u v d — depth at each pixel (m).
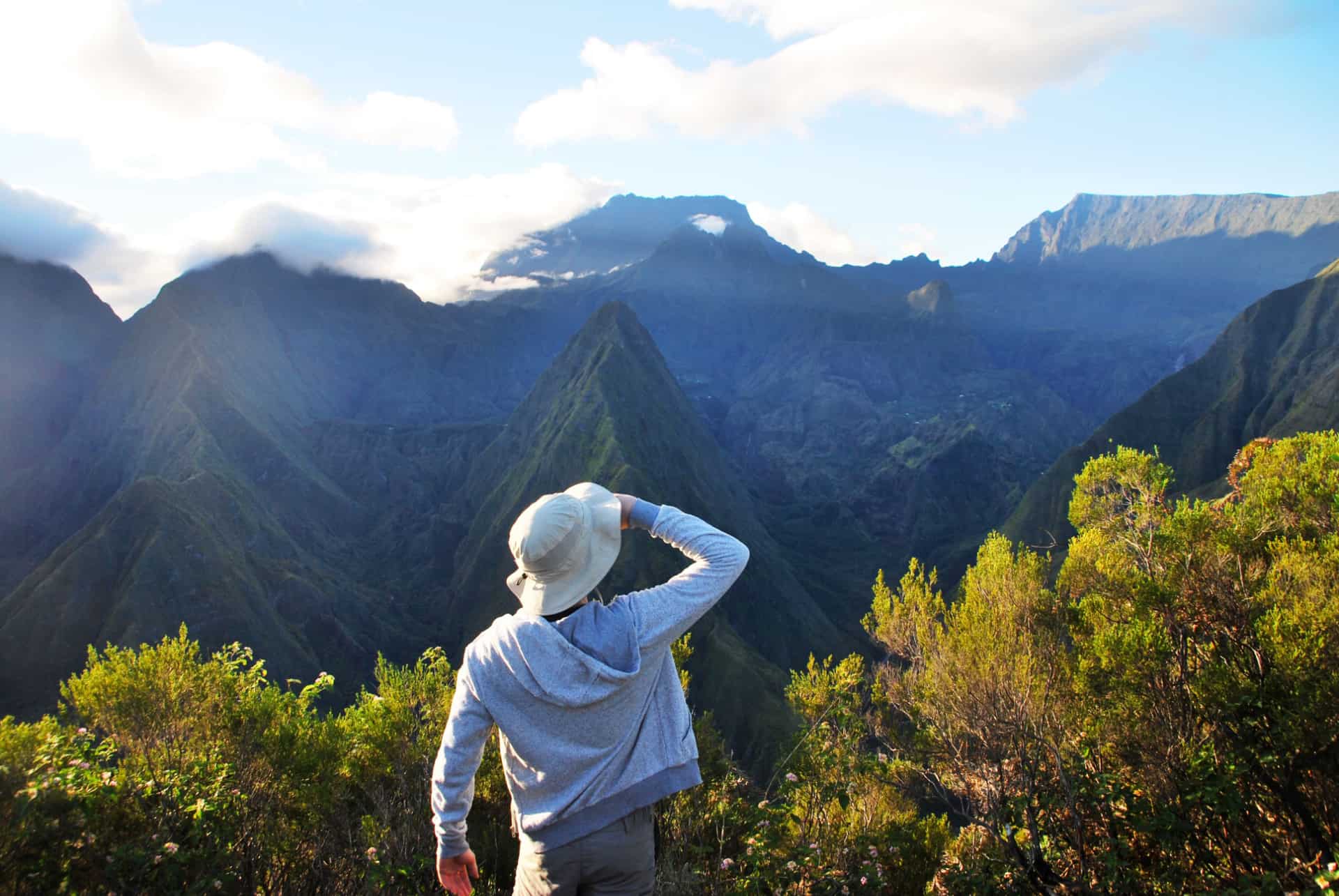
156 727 5.58
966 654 8.05
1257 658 6.75
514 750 1.96
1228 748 6.68
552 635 1.89
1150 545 8.48
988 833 8.07
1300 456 9.61
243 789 5.58
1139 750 6.97
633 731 1.97
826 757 7.00
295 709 6.66
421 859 5.14
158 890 4.36
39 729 4.54
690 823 5.81
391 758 6.45
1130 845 6.76
